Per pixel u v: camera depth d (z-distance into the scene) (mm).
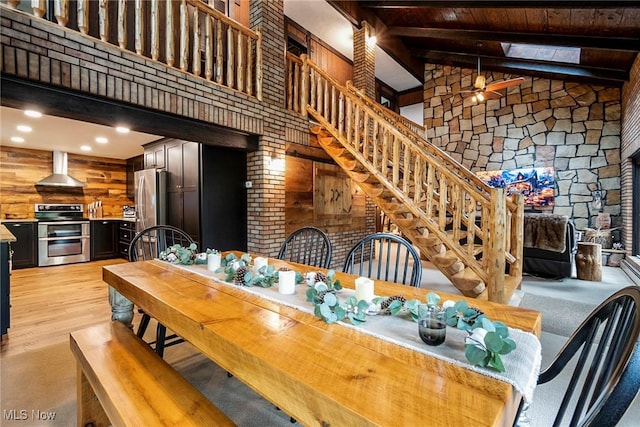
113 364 1426
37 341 2627
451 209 4051
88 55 2609
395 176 3918
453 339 1034
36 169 6000
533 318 1221
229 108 3756
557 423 949
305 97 4883
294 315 1226
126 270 1971
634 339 648
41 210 5977
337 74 7180
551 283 4539
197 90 3422
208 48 3541
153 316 1443
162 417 1089
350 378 805
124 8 2832
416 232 3732
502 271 2814
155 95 3051
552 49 6469
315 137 5195
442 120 8195
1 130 4508
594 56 5562
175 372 1376
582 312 3332
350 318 1143
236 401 1886
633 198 5570
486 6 4578
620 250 5781
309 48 6449
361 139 5406
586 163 6484
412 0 5184
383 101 8992
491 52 6914
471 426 640
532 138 7020
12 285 4328
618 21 4473
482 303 1407
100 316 3195
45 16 2537
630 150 5340
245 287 1591
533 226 4742
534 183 6945
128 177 7152
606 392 639
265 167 4266
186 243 4293
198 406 1156
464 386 777
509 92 7297
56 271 5191
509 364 883
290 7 5613
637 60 4977
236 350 980
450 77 8102
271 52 4309
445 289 4312
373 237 2076
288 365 862
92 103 2742
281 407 850
